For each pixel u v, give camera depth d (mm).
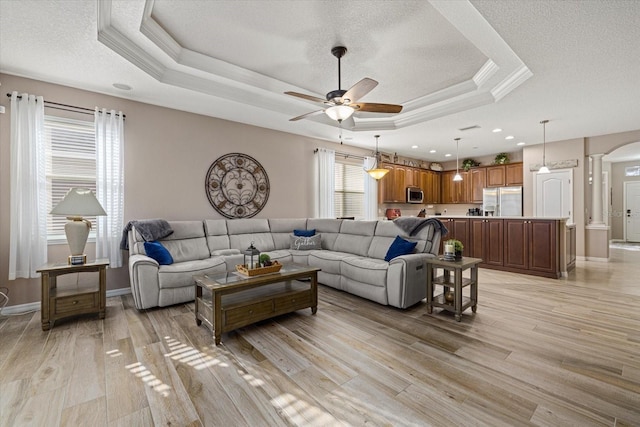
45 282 2697
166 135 4133
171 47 2969
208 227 4273
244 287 2615
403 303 3180
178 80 3414
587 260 6105
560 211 6285
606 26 2326
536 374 1993
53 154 3418
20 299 3188
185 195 4312
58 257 3428
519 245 5062
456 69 3482
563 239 4734
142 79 3252
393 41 2891
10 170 3115
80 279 3572
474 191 7973
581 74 3129
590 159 6055
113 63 2916
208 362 2162
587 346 2381
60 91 3393
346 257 4000
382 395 1780
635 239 9211
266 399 1747
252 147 5035
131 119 3850
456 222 5906
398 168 7535
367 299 3648
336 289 4102
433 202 8547
